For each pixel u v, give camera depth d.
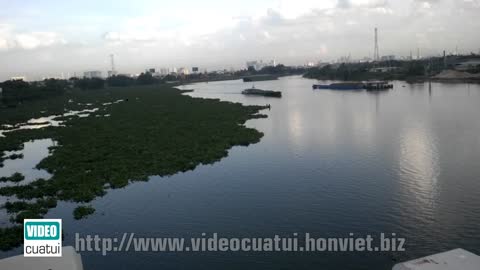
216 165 45.34
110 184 39.38
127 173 42.31
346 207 31.42
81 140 63.97
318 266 23.03
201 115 88.94
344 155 47.53
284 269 22.86
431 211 29.94
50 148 59.38
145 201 34.53
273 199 33.94
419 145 50.94
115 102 140.00
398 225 27.84
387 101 104.81
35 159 53.91
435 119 70.75
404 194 33.66
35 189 38.50
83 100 152.62
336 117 79.19
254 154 49.84
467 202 31.38
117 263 24.17
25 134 73.44
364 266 22.83
